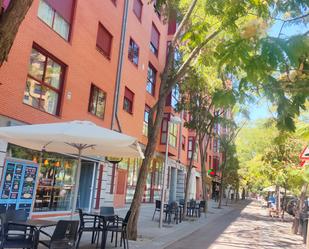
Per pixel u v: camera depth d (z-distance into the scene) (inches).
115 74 782.5
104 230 365.1
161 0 380.2
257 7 217.9
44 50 543.2
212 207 1445.6
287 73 174.6
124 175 894.4
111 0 756.6
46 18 553.3
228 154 1600.6
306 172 309.3
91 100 691.4
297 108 177.2
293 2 205.2
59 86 589.0
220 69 174.4
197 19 485.7
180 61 697.6
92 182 719.7
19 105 485.4
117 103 783.1
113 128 764.6
